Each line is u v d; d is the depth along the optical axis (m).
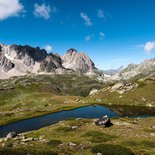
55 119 107.19
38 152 29.45
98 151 32.69
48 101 185.75
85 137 48.41
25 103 187.38
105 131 54.41
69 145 38.69
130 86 175.00
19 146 39.91
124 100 154.50
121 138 46.25
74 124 66.50
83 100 177.75
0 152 27.92
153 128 58.22
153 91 160.88
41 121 103.44
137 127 60.47
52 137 53.12
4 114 124.75
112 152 31.67
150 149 37.66
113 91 176.25
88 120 72.50
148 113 114.19
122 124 64.75
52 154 29.94
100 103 157.50
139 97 153.88
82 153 32.84
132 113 115.69
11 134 59.00
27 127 91.31
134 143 41.03
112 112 120.88
